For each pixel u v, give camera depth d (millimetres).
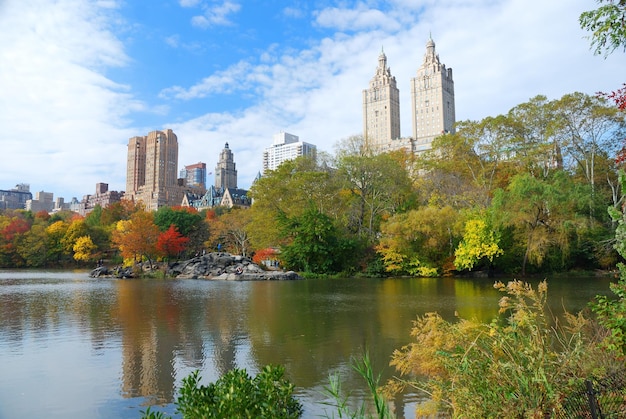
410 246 47719
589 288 30312
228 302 24797
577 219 39062
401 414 7762
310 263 52312
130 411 8250
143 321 17984
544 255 42344
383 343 13484
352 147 59625
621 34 6957
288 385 6031
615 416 4328
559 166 49938
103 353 12500
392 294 28578
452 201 51406
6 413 8133
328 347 13062
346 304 23328
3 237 82312
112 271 56031
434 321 7102
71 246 83000
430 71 156750
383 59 168375
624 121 42969
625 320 5078
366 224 59062
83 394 9133
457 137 57625
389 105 165500
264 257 57125
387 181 55031
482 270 47031
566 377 4824
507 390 4688
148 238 59500
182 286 37812
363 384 9570
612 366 4984
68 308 22172
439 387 5938
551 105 47531
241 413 5109
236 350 12812
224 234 72562
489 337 5992
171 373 10602
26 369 10891
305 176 55469
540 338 5504
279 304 23703
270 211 57281
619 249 5957
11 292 31594
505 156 54312
